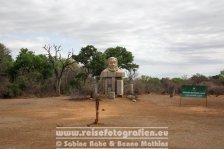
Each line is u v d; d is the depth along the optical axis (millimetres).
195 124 19516
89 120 21062
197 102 38375
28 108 31328
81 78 65375
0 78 56562
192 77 76188
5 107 32656
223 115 24891
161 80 76000
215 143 13695
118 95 42281
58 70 67250
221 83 69375
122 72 43156
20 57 66500
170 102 38312
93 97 40969
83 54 62438
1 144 13500
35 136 15227
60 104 35406
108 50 68938
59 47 64812
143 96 49062
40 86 58906
